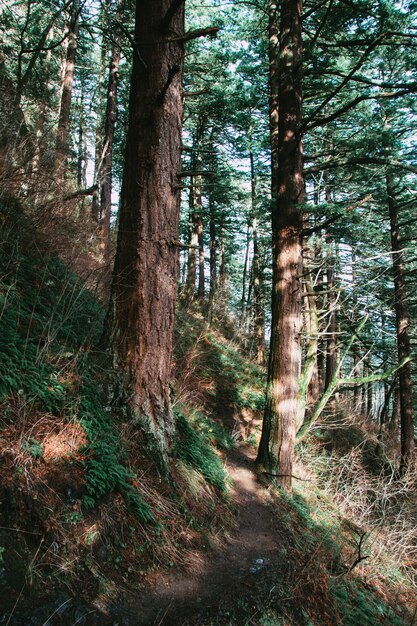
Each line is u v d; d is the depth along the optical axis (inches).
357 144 320.2
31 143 249.1
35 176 241.4
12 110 258.2
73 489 131.0
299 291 270.8
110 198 465.7
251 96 429.4
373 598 201.8
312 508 259.3
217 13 515.5
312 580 176.7
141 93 187.8
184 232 846.5
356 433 518.3
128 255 186.9
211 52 535.8
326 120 247.4
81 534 124.3
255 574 163.3
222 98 538.0
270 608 148.9
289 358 265.9
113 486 142.3
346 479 322.0
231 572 159.3
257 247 634.8
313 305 354.3
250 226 708.0
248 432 337.7
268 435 263.4
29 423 136.1
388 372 288.7
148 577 133.5
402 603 216.7
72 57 438.3
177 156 193.6
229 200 661.9
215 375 396.8
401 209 492.4
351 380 286.5
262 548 186.2
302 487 285.6
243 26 474.9
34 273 206.8
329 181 412.8
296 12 281.6
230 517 196.4
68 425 146.6
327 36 354.9
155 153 186.2
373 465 464.4
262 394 417.1
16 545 108.0
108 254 306.7
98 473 138.7
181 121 196.4
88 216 337.4
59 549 116.4
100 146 554.6
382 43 237.5
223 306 618.8
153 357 184.5
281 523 216.1
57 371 164.6
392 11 274.4
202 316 548.1
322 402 284.7
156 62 186.2
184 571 145.3
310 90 378.6
